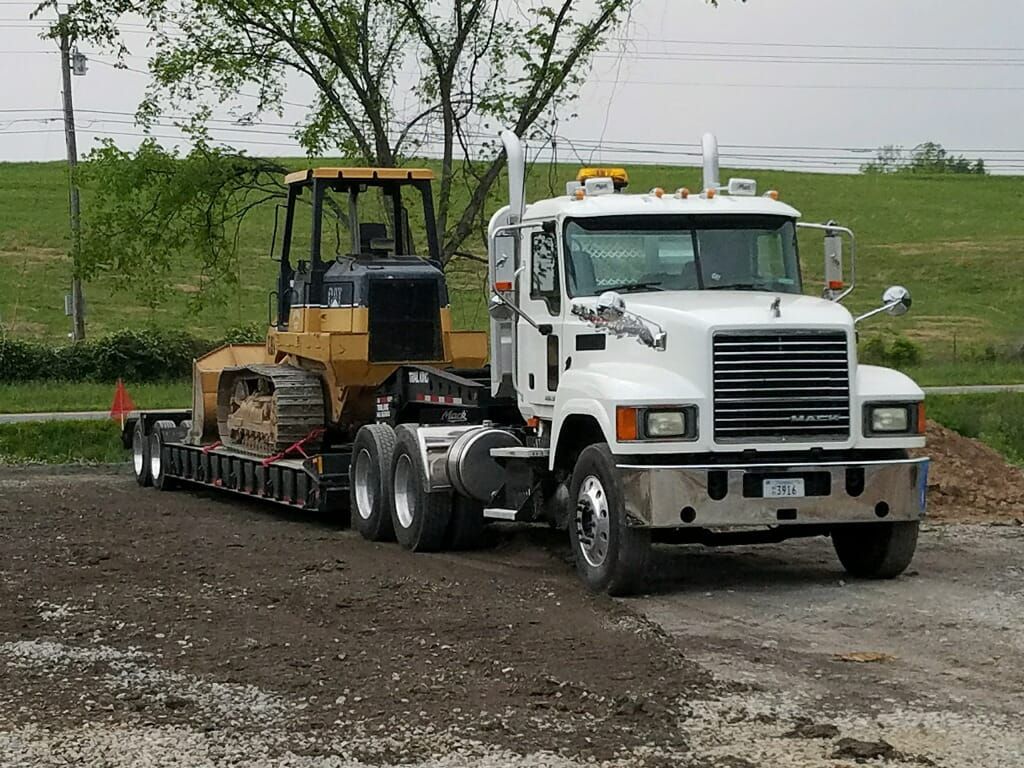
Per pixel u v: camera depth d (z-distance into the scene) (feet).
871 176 293.84
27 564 43.37
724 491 36.63
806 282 43.04
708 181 44.68
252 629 33.71
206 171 94.22
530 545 47.32
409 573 41.60
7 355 130.62
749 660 30.73
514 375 44.47
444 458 45.80
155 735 25.29
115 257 96.12
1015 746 24.57
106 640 32.86
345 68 91.35
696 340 36.91
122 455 85.71
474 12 91.86
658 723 25.72
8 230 219.00
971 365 145.38
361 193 55.93
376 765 23.58
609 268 40.93
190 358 136.05
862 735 25.17
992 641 32.42
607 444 38.14
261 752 24.30
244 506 61.16
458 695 27.61
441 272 54.13
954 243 225.76
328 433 55.72
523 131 92.48
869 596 37.86
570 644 31.68
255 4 90.43
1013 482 60.13
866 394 37.86
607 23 91.86
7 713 26.78
